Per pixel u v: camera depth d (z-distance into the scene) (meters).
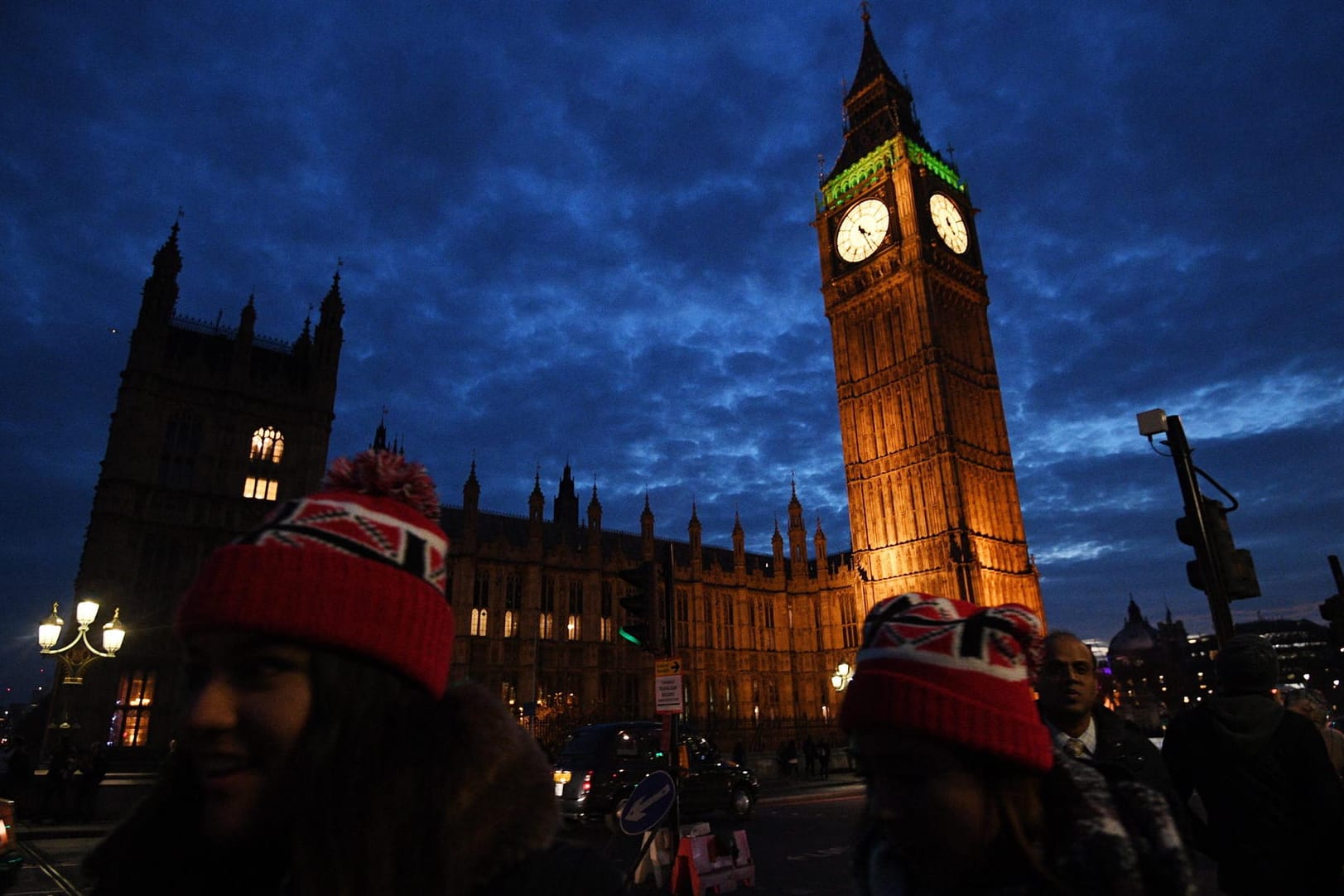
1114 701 65.88
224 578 1.40
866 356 72.38
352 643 1.35
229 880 1.47
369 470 1.73
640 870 10.48
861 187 75.56
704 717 66.94
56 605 21.16
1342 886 4.43
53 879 12.90
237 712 1.34
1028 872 1.69
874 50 83.62
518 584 62.03
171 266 47.25
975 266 76.25
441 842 1.26
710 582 71.38
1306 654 150.00
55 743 33.50
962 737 1.70
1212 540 8.75
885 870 2.06
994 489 68.56
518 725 1.59
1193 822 4.91
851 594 72.06
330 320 51.59
